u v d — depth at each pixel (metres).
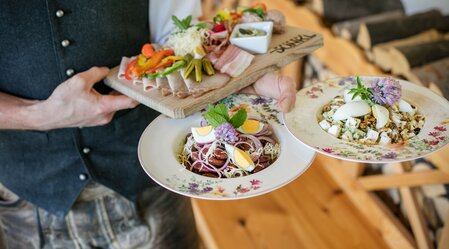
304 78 2.52
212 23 1.35
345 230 2.10
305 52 1.28
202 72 1.14
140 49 1.28
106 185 1.28
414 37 1.99
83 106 1.06
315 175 2.42
